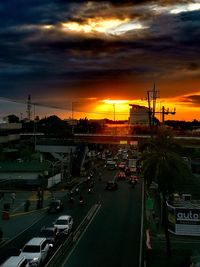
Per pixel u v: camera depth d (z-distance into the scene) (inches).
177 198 2395.4
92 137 5831.7
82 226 2082.9
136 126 7199.8
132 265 1451.8
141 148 1856.5
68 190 3398.1
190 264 1477.6
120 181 3966.5
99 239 1822.1
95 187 3565.5
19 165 3703.3
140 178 4106.8
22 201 2886.3
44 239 1539.1
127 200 2891.2
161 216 2190.0
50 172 3678.6
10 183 3432.6
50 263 1373.0
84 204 2751.0
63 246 1603.1
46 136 6501.0
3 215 2281.0
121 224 2133.4
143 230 2004.2
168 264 1502.2
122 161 6077.8
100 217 2314.2
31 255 1421.0
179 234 1983.3
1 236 1823.3
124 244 1743.4
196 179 3056.1
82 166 4515.3
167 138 1806.1
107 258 1531.7
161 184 1706.4
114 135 5728.3
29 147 5196.9
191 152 4950.8
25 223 2191.2
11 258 1270.9
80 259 1512.1
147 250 1633.9
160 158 1723.7
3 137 5497.1
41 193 2881.4
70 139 5487.2
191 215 1987.0
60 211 2497.5
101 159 6451.8
